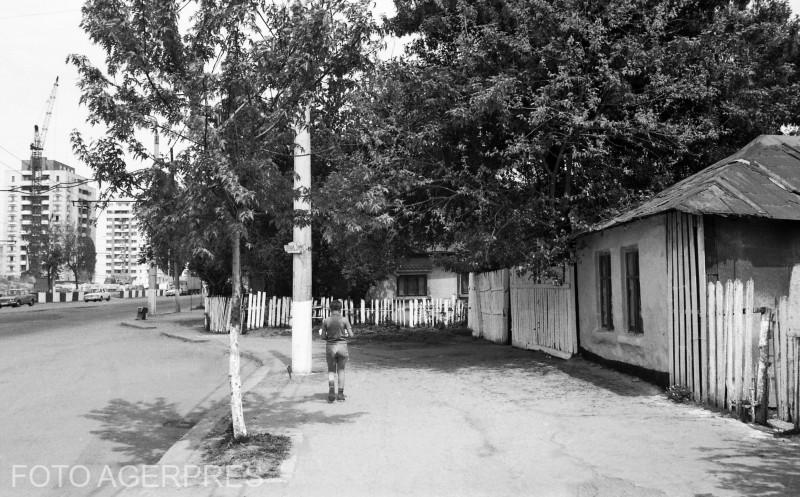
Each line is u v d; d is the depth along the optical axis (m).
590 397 9.92
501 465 6.51
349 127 8.30
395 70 12.85
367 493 5.71
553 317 15.22
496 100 11.92
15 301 58.03
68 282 109.94
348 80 7.95
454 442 7.43
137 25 7.16
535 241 12.98
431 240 16.45
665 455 6.70
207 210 7.18
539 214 13.20
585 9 12.77
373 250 16.02
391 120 13.14
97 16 7.00
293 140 8.33
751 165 10.20
